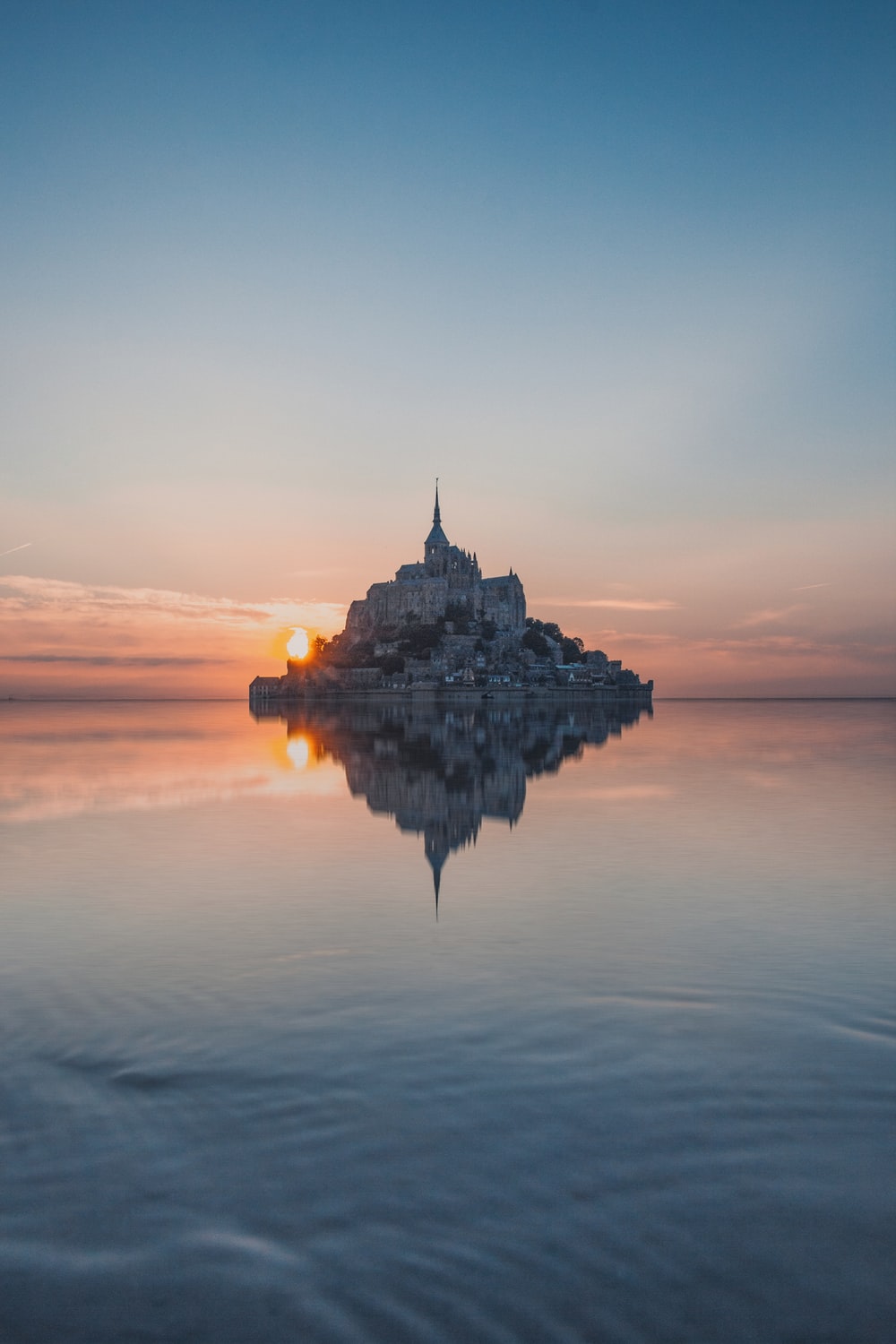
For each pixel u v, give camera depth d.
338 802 66.25
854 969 25.83
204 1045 20.23
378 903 34.50
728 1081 18.28
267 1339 11.42
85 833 51.62
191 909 33.47
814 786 76.44
